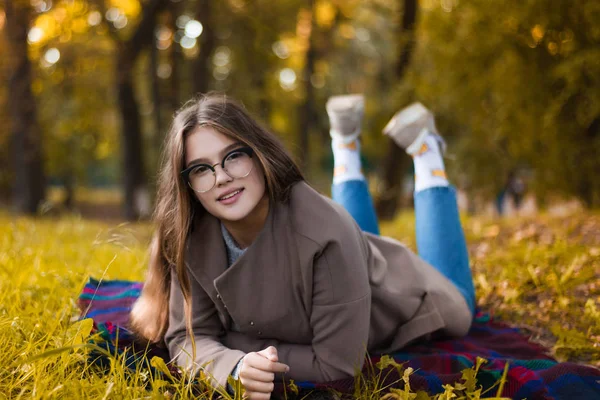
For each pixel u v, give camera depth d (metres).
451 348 2.66
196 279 2.26
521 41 6.63
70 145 23.03
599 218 4.95
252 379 1.98
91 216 22.31
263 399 1.98
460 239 3.00
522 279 3.50
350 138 3.47
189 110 2.20
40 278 3.17
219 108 2.17
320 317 2.16
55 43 13.80
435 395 1.98
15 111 14.13
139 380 2.07
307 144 19.20
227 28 16.88
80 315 2.72
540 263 3.74
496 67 6.87
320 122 23.16
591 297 3.24
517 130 7.14
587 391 2.14
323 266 2.13
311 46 18.39
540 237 4.66
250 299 2.21
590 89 6.11
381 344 2.61
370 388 2.10
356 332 2.15
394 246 2.75
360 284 2.16
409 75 8.54
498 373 2.13
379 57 20.16
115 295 2.97
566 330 2.77
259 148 2.16
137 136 14.93
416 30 8.64
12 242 4.19
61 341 2.11
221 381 2.04
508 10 6.46
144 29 13.73
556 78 6.36
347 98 3.48
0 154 20.72
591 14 5.98
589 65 5.97
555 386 2.16
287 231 2.18
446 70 7.52
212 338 2.32
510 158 9.13
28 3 12.58
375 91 20.31
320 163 26.61
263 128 2.24
